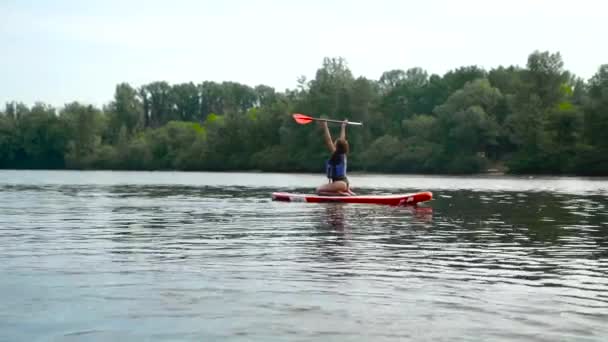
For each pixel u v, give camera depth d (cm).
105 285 602
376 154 8156
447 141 7919
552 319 487
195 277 643
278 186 3541
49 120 10944
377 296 561
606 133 6662
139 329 453
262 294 564
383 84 13425
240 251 831
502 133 7700
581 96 8081
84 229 1112
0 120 11231
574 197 2356
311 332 446
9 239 962
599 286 612
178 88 16850
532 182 4788
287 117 9056
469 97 8131
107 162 10319
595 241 955
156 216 1392
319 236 1002
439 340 431
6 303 527
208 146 9694
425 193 1808
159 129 10781
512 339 435
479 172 7562
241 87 17412
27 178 5375
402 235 1023
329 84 9062
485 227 1161
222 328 455
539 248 877
